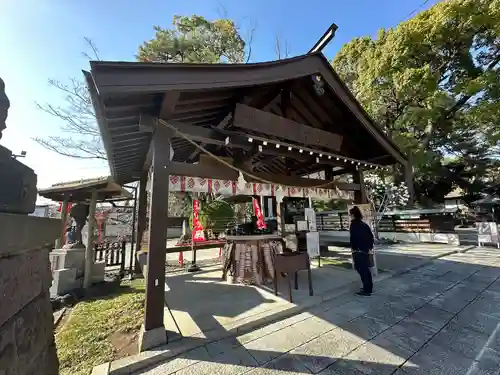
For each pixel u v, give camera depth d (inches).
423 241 387.9
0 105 35.3
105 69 76.1
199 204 302.4
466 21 374.6
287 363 80.3
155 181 102.4
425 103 410.6
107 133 110.3
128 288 178.2
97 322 115.7
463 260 243.4
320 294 144.1
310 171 278.1
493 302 129.9
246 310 121.3
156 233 98.7
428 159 450.0
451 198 767.7
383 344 90.6
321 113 184.9
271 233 196.1
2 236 30.0
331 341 93.6
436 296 141.9
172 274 217.9
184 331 100.3
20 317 38.8
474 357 81.3
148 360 81.4
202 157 133.3
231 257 182.4
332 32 137.6
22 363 38.7
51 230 49.4
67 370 77.9
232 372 76.3
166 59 424.8
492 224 316.8
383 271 200.1
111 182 181.9
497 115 373.1
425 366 77.0
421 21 411.8
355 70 546.0
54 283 165.2
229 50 464.1
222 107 139.6
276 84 150.6
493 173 615.5
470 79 405.1
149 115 104.3
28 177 39.8
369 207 200.5
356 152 213.8
